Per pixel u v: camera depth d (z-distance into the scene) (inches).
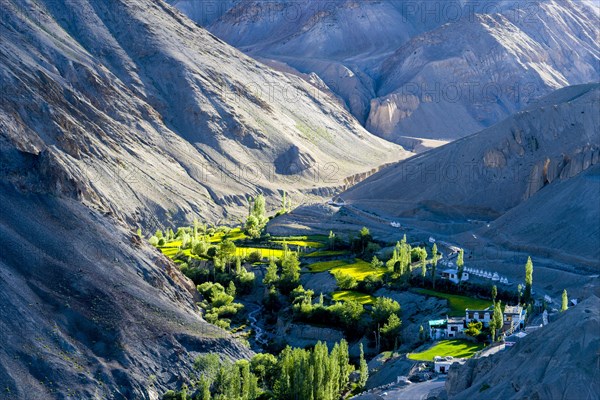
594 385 6466.5
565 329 6978.4
